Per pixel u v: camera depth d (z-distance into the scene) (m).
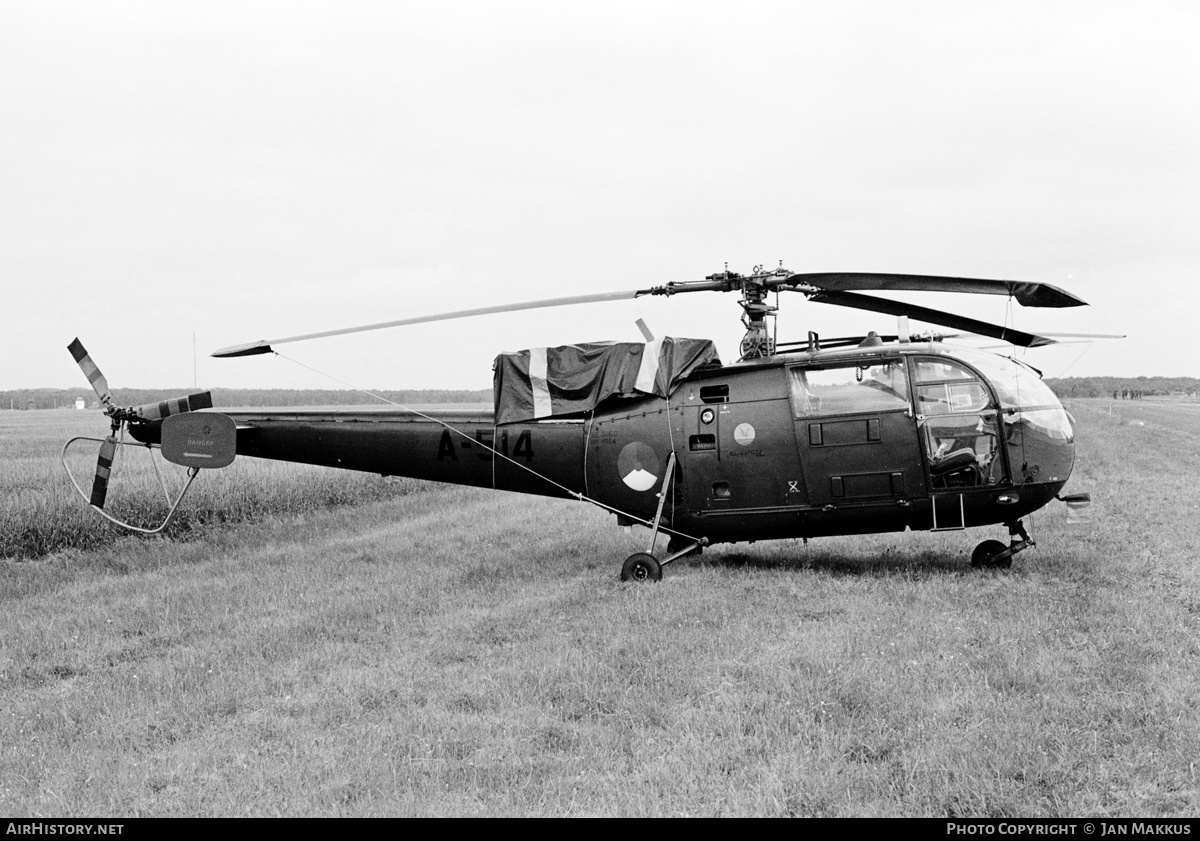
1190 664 7.04
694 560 12.16
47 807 5.29
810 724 6.07
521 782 5.46
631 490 11.27
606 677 7.17
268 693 7.24
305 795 5.35
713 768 5.52
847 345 11.38
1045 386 10.71
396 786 5.43
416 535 15.59
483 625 9.02
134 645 8.78
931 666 7.11
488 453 11.84
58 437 41.41
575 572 11.81
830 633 8.12
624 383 11.20
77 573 12.67
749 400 10.82
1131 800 4.98
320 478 20.97
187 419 11.95
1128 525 13.93
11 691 7.55
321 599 10.46
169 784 5.63
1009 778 5.25
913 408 10.32
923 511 10.46
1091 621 8.23
